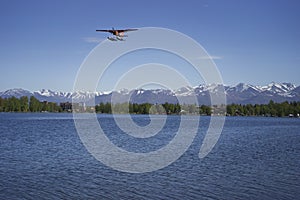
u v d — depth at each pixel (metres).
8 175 34.25
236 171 37.62
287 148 59.41
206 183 32.03
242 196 28.09
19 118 171.62
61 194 28.16
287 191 29.47
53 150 53.31
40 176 34.00
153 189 29.95
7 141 66.75
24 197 27.25
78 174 35.12
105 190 29.47
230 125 139.38
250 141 72.50
